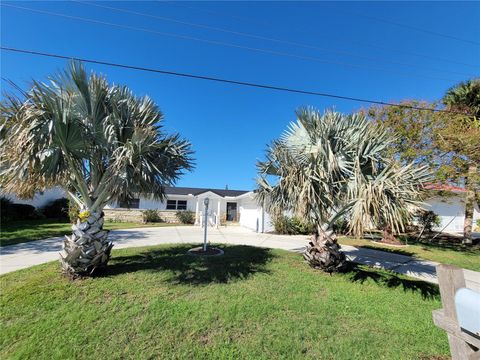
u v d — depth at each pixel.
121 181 4.89
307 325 3.77
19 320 3.56
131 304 4.12
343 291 5.16
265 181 7.15
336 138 6.10
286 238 11.91
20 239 9.22
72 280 4.98
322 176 5.59
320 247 6.38
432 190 11.82
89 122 5.05
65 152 4.52
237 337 3.39
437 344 3.41
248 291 4.86
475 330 1.41
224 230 14.44
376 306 4.53
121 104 5.44
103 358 2.88
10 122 4.37
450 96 15.38
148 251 7.89
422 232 14.36
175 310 3.97
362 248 10.41
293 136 6.98
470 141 10.81
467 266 8.17
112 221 18.72
